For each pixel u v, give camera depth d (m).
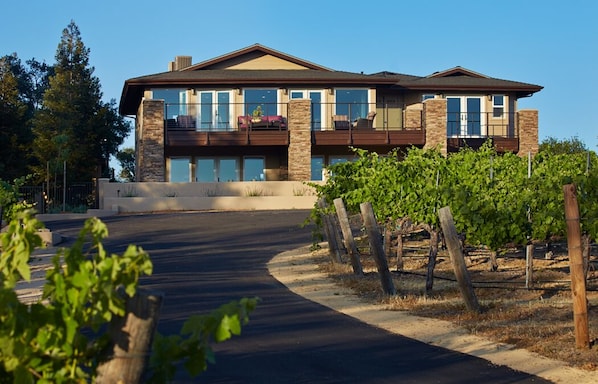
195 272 16.47
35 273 15.47
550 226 13.11
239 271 16.77
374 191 15.29
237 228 25.36
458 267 11.52
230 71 37.31
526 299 12.67
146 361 3.53
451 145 35.56
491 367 8.26
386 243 18.23
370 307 12.34
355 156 35.97
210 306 11.77
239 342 9.38
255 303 3.67
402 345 9.41
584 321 8.95
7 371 3.42
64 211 32.72
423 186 14.79
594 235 12.29
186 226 26.02
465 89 37.59
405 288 14.25
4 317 3.29
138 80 35.00
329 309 12.12
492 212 13.12
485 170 15.73
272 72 37.22
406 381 7.62
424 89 37.31
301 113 34.06
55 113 43.44
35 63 73.44
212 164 36.03
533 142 36.19
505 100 38.06
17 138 39.03
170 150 35.53
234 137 33.97
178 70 39.12
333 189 17.84
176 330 9.64
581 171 17.45
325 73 37.25
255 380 7.52
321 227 18.42
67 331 3.36
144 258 3.45
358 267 15.81
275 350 8.96
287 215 28.83
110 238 23.28
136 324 3.49
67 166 41.00
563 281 14.52
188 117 34.41
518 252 19.11
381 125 38.03
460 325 10.71
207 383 7.34
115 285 3.43
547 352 8.88
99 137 45.06
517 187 14.46
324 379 7.64
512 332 10.00
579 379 7.70
